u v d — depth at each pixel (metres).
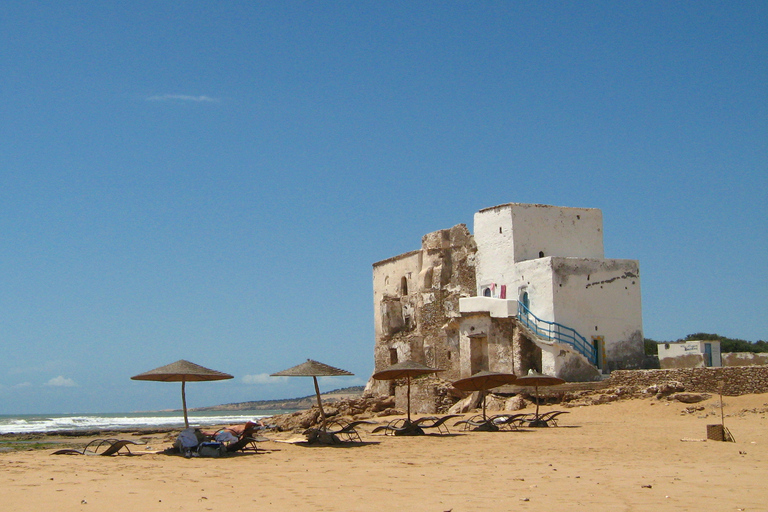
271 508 13.73
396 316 57.94
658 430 29.11
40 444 45.25
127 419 133.38
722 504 13.71
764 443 24.61
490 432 30.34
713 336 70.69
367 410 50.44
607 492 15.16
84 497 14.97
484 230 48.91
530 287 44.25
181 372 23.52
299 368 26.72
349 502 14.31
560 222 47.69
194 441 23.72
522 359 43.66
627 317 44.44
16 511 13.44
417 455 22.95
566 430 30.06
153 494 15.38
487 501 14.27
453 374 50.75
